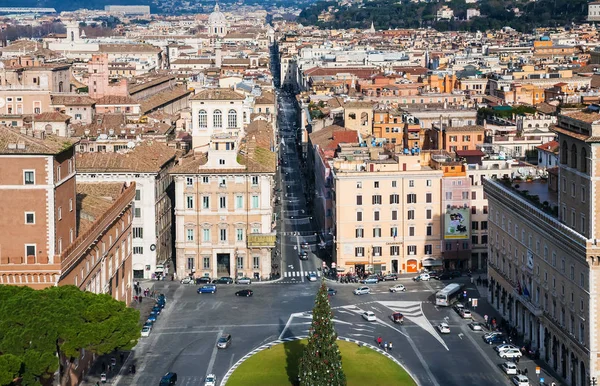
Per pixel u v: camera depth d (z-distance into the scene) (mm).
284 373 196000
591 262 179875
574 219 191500
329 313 179000
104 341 163125
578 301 186625
